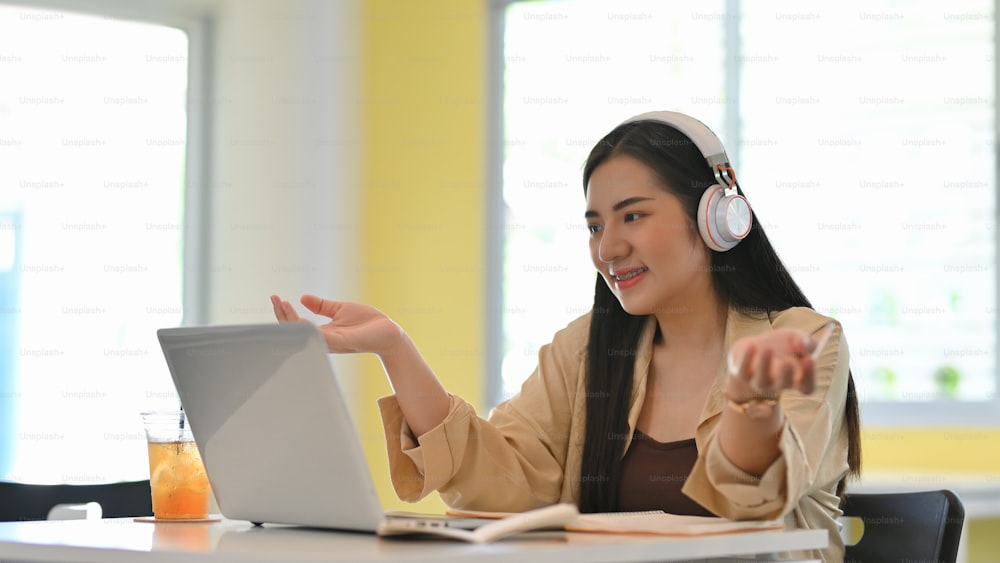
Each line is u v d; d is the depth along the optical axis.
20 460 3.52
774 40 3.96
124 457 3.61
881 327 3.80
